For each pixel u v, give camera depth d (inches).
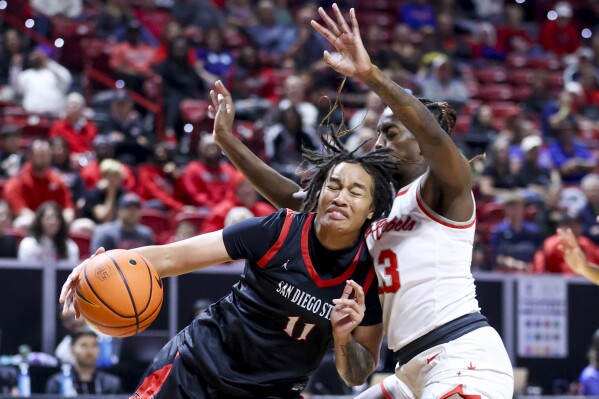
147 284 207.8
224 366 216.1
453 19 957.8
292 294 211.2
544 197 626.2
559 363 460.4
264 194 242.2
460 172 200.7
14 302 419.2
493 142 714.2
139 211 491.8
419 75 801.6
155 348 425.7
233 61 780.0
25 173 529.0
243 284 217.8
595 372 428.1
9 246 464.1
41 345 420.5
